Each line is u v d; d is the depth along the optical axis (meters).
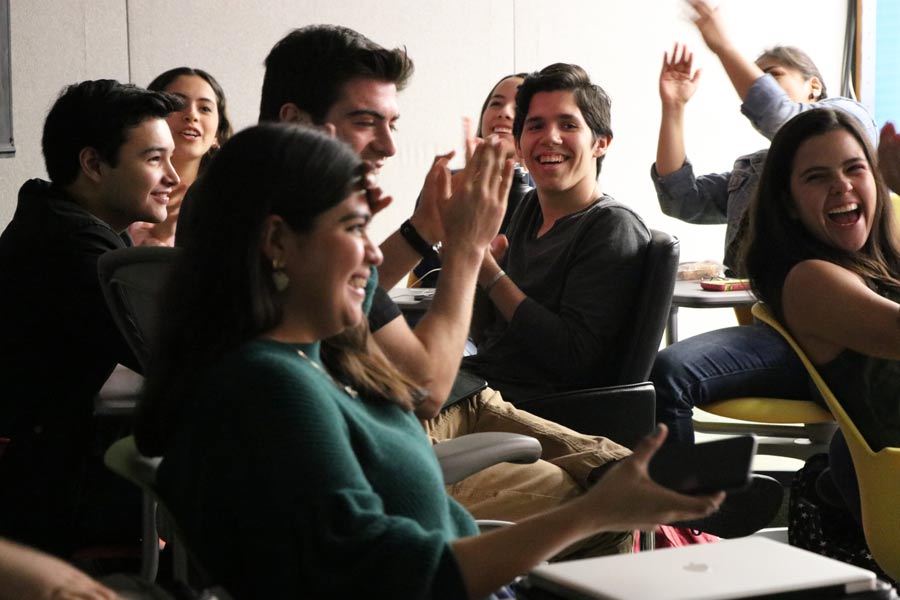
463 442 1.94
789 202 2.42
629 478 1.27
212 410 1.27
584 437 2.49
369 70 2.12
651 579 1.34
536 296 2.95
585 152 2.98
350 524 1.22
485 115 4.33
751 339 3.43
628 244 2.85
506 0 5.85
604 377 2.88
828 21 6.44
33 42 5.12
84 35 5.20
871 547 2.23
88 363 2.35
